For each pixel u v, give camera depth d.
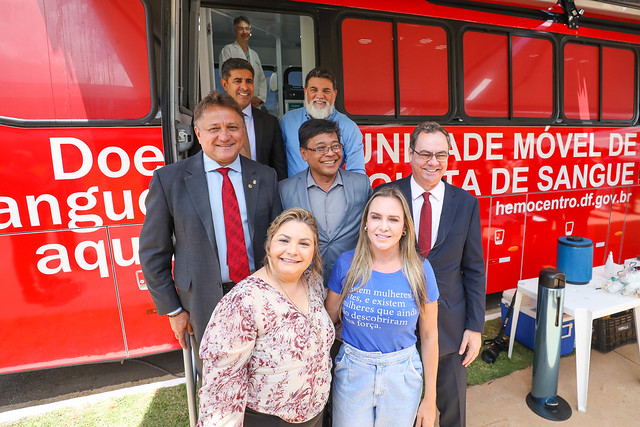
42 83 2.35
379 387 1.65
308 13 2.93
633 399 2.73
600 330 3.29
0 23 2.26
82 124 2.42
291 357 1.42
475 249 1.97
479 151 3.60
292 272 1.44
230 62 2.63
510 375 3.01
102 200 2.51
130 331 2.71
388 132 3.22
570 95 3.93
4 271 2.41
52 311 2.54
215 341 1.35
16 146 2.34
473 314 1.99
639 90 4.26
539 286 2.62
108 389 2.91
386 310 1.63
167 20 1.92
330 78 2.62
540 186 3.93
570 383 2.91
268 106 3.71
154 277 1.78
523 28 3.61
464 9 3.37
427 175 1.89
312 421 1.58
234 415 1.36
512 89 3.66
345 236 1.99
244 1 2.79
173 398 2.77
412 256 1.65
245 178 1.84
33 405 2.74
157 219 1.75
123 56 2.44
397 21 3.15
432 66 3.32
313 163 1.88
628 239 4.55
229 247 1.81
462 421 2.07
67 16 2.34
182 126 2.06
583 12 3.81
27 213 2.40
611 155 4.24
